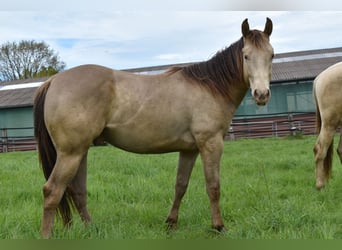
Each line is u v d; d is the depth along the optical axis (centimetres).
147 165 770
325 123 591
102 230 364
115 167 764
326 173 584
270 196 506
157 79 384
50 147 366
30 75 3550
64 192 369
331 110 585
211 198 388
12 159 1047
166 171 729
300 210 411
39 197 528
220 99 388
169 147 388
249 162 824
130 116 365
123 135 370
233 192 548
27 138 2000
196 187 586
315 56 2377
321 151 583
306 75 1892
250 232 359
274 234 350
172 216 414
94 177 658
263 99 360
